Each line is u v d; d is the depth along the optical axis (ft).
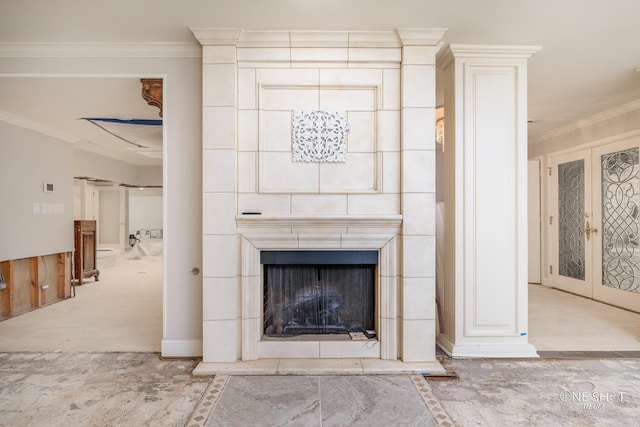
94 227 20.40
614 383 7.97
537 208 19.13
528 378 8.20
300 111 8.88
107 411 6.90
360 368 8.41
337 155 8.93
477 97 9.39
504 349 9.34
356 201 8.90
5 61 9.30
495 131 9.42
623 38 8.83
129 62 9.30
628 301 13.88
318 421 6.58
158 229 47.57
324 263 9.00
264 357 8.89
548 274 18.49
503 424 6.49
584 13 7.78
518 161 9.42
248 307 8.79
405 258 8.71
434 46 8.70
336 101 8.97
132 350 9.85
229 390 7.62
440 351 9.68
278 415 6.76
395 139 8.90
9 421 6.58
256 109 8.85
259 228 8.77
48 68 9.32
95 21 8.13
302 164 8.93
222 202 8.66
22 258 13.92
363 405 7.09
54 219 15.55
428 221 8.74
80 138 17.52
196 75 9.26
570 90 12.19
